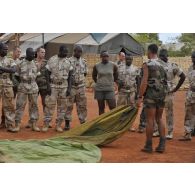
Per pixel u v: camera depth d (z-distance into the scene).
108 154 8.70
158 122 8.98
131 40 30.30
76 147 8.89
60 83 11.17
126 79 11.76
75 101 11.58
